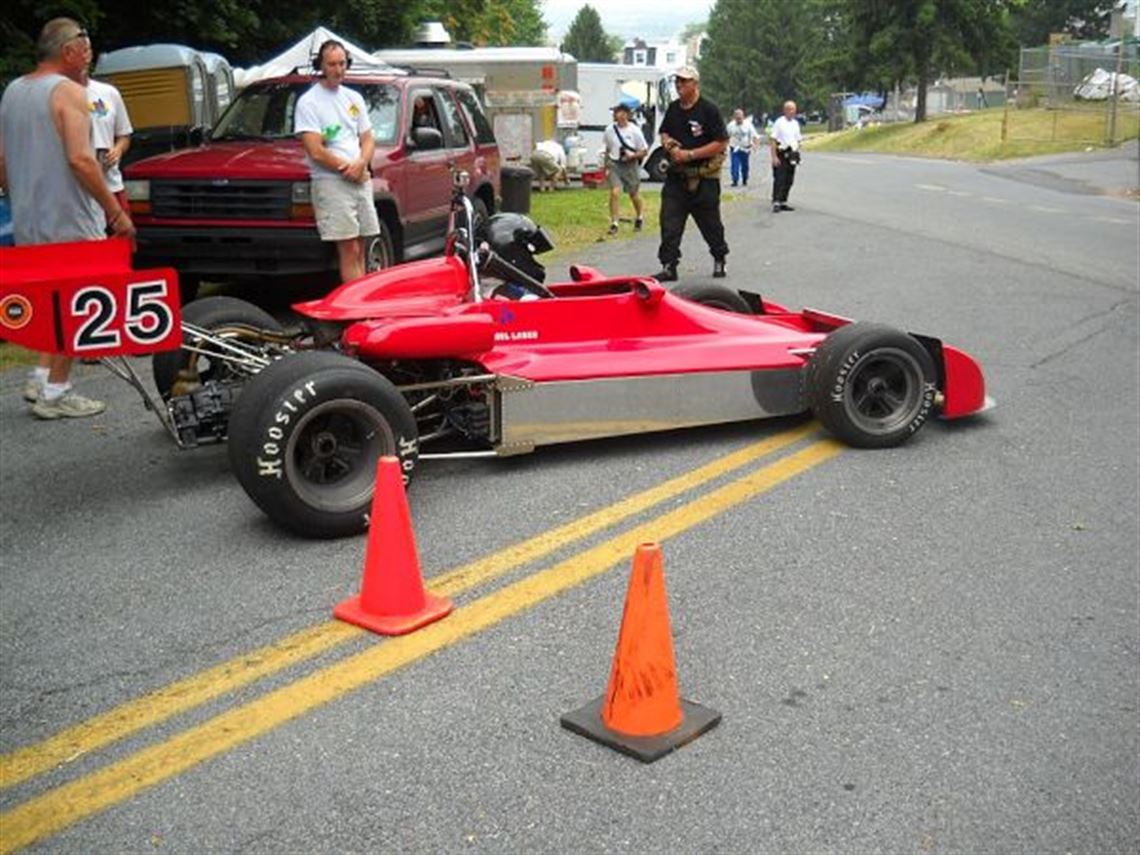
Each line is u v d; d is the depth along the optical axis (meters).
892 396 6.43
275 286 12.20
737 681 3.93
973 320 10.02
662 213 11.96
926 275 12.48
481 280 6.56
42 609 4.57
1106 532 5.29
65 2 14.60
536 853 3.05
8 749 3.58
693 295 7.63
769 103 113.12
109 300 5.05
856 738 3.58
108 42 16.59
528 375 5.92
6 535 5.38
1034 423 6.95
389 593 4.34
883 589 4.66
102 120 9.00
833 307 10.63
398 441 5.27
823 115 119.19
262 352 6.28
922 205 21.53
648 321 6.44
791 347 6.60
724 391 6.35
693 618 4.39
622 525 5.32
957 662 4.07
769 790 3.31
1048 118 47.78
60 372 7.20
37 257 4.98
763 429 6.75
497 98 26.33
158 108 13.98
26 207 6.91
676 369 6.22
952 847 3.08
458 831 3.14
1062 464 6.21
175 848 3.09
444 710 3.75
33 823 3.21
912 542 5.14
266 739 3.60
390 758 3.49
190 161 10.12
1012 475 6.03
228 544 5.20
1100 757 3.50
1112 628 4.35
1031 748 3.54
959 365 6.66
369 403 5.14
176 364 6.56
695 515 5.43
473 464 6.20
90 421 7.32
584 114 33.25
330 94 9.15
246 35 18.61
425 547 5.07
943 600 4.57
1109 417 7.09
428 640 4.22
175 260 10.16
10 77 13.75
